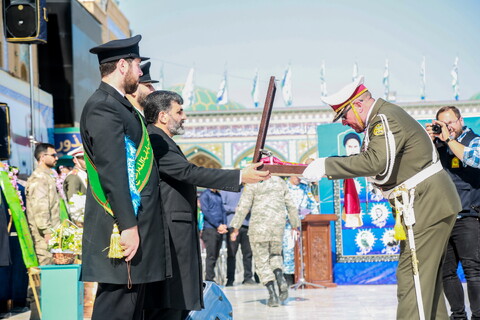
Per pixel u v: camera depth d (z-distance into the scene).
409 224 3.83
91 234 3.23
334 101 4.04
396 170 3.88
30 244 6.68
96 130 3.16
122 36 21.94
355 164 3.78
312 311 7.04
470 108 28.42
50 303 5.62
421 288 3.82
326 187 9.95
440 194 3.84
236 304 7.91
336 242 9.85
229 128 29.38
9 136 7.24
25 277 7.96
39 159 7.36
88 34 14.57
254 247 7.64
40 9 8.23
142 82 4.99
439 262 3.89
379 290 8.94
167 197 3.82
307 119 28.44
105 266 3.17
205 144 29.42
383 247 9.75
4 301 7.66
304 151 28.39
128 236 3.10
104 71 3.41
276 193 7.66
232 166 29.23
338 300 7.95
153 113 4.00
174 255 3.74
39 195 7.14
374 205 9.75
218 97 30.53
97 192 3.23
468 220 5.12
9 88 9.55
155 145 3.85
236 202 11.07
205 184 3.75
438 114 5.29
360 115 4.00
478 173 5.13
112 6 20.36
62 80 13.48
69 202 7.16
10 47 11.56
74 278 5.62
